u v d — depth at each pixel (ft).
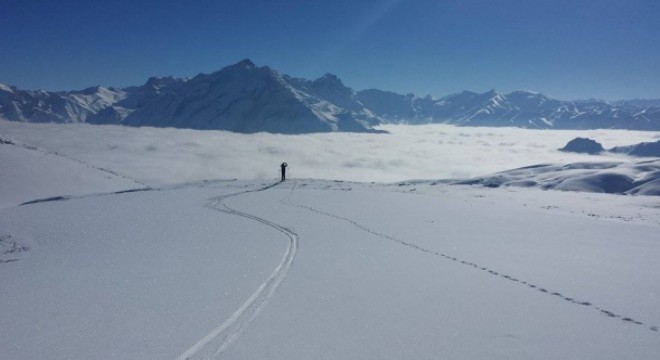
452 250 42.01
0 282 31.48
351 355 20.08
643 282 31.45
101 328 22.99
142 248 42.27
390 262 37.22
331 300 27.48
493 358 19.93
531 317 24.81
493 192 127.54
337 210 69.10
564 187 282.97
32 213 63.98
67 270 34.63
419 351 20.56
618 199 116.06
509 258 38.83
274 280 31.78
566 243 45.75
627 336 22.33
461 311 25.70
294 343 21.30
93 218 59.62
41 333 22.41
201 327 23.15
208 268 34.88
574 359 19.88
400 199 85.30
